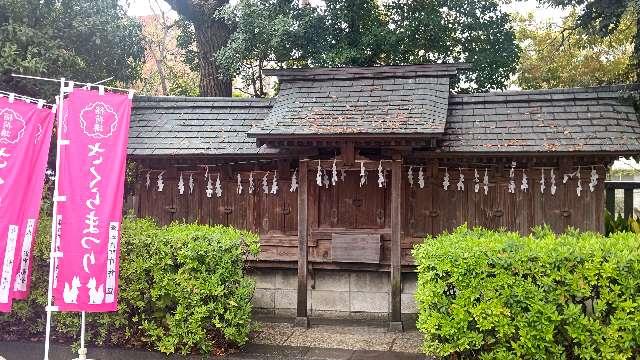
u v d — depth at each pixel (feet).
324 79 33.17
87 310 20.61
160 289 24.29
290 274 33.22
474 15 49.24
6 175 20.92
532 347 20.10
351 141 27.45
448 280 21.04
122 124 21.20
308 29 46.42
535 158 29.35
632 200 38.37
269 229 32.89
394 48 47.91
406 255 31.12
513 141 28.94
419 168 31.27
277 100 32.32
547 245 20.75
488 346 21.08
